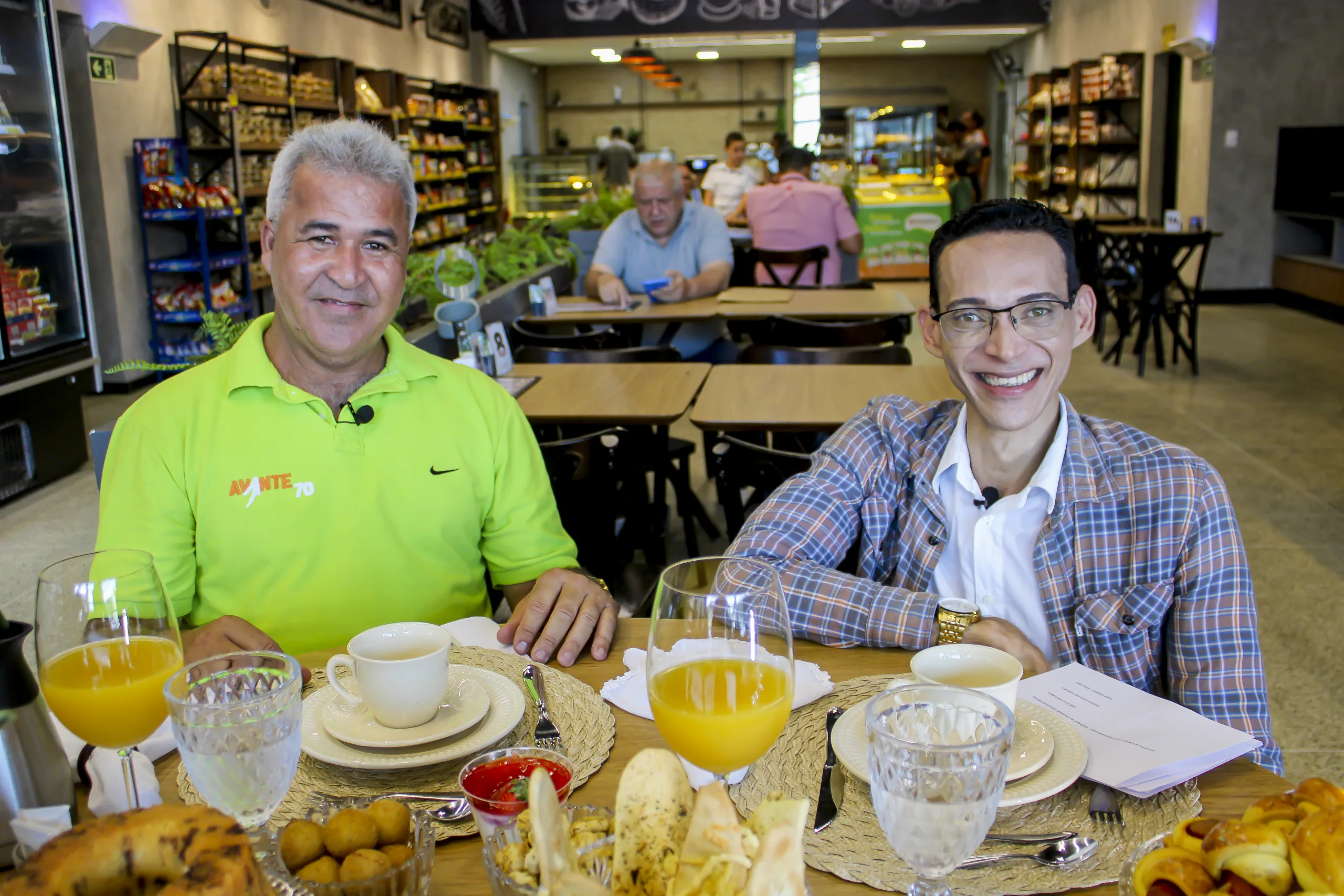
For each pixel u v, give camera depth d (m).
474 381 1.69
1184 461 1.36
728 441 2.39
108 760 0.95
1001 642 1.24
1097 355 7.79
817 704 1.14
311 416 1.54
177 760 1.06
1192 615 1.32
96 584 0.88
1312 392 6.42
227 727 0.76
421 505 1.59
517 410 1.73
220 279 7.60
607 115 17.22
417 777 1.01
